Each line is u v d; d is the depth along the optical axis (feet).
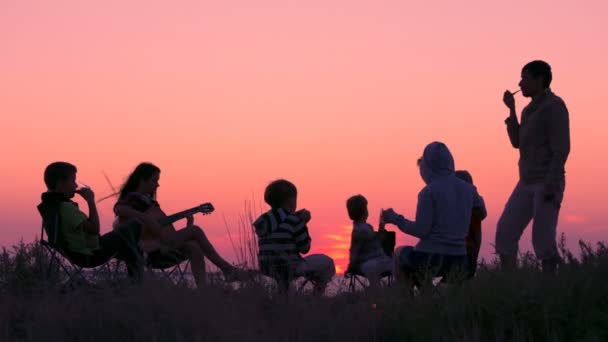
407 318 20.01
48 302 21.12
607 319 19.51
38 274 25.54
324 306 20.83
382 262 28.45
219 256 26.76
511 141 28.60
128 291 20.97
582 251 23.24
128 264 25.49
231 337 18.29
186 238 26.48
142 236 26.45
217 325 18.61
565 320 19.54
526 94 27.20
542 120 26.40
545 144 26.50
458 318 19.92
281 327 19.51
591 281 21.20
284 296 21.12
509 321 19.63
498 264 23.79
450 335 19.33
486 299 20.49
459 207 22.80
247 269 22.44
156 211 27.20
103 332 19.01
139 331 18.90
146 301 19.86
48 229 25.00
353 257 29.35
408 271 23.18
